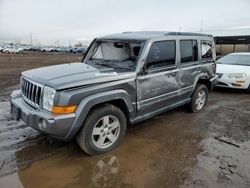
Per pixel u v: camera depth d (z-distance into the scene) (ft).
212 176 9.71
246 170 10.22
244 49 70.13
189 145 12.57
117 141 11.81
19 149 11.43
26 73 12.04
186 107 18.17
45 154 11.07
